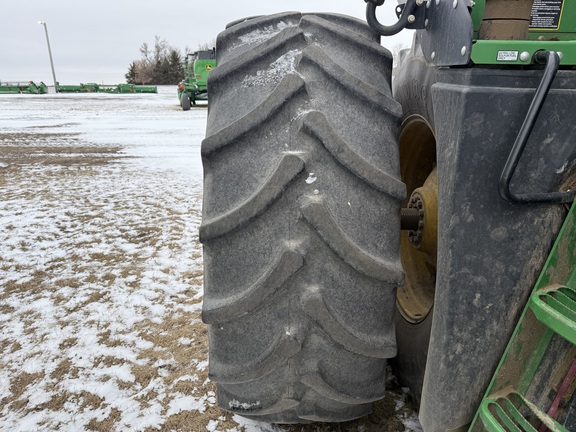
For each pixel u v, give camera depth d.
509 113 0.99
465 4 0.99
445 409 1.17
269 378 1.24
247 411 1.35
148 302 2.83
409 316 1.73
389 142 1.21
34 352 2.33
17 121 13.47
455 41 1.04
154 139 9.88
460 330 1.12
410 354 1.64
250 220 1.12
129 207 4.82
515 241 1.07
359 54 1.29
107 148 8.76
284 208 1.11
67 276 3.20
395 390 1.89
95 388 2.05
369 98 1.20
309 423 1.74
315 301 1.11
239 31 1.38
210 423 1.82
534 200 1.01
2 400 2.00
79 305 2.80
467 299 1.10
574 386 1.07
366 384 1.30
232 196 1.16
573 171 1.04
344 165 1.12
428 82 1.39
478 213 1.05
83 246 3.74
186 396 1.98
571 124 1.00
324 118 1.12
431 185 1.63
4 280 3.14
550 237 1.07
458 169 1.03
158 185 5.80
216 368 1.25
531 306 1.07
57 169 6.80
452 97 1.05
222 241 1.17
